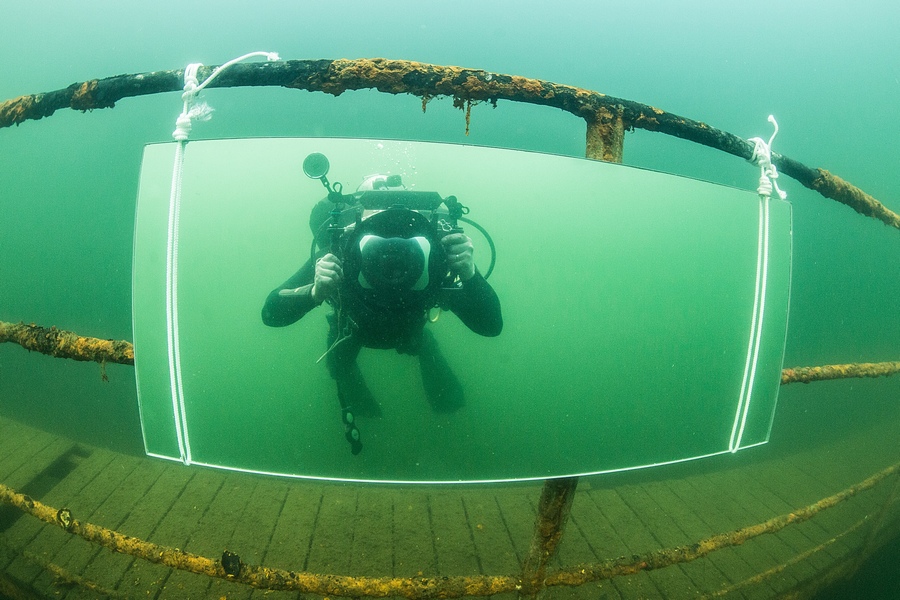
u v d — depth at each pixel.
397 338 1.36
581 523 2.57
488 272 1.26
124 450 3.73
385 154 1.17
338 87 1.10
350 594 1.47
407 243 1.22
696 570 2.37
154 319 1.04
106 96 1.19
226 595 2.01
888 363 1.94
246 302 1.12
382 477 1.14
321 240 1.33
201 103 1.08
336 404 1.15
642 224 1.20
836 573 2.53
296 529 2.31
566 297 1.23
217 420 1.09
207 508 2.41
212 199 1.06
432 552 2.23
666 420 1.24
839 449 3.80
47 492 2.50
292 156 1.13
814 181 1.51
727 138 1.23
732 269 1.27
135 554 1.53
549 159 1.18
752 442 1.33
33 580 2.12
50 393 4.71
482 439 1.18
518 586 1.46
